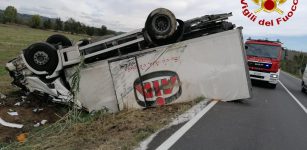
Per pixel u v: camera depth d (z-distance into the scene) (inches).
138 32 403.9
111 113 381.1
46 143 274.5
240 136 291.7
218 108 386.0
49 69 401.7
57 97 398.3
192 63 403.5
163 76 400.2
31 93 422.9
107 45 405.1
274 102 530.6
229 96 414.0
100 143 249.1
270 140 292.2
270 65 736.3
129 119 323.3
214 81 408.5
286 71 2497.5
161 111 364.2
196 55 403.5
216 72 407.2
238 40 404.8
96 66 398.9
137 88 398.9
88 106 397.4
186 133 280.5
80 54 400.5
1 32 2327.8
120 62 399.2
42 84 401.7
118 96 398.6
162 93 399.9
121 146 234.2
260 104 482.9
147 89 398.9
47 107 397.1
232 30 404.2
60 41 475.5
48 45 399.2
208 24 417.1
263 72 743.7
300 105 541.0
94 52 400.5
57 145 260.4
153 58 399.5
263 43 760.3
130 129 284.4
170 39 410.3
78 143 255.6
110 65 399.2
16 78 418.0
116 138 255.8
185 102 401.1
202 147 250.1
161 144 245.9
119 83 399.2
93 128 302.7
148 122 307.9
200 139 268.7
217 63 406.6
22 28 3302.2
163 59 400.2
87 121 341.7
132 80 399.2
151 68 399.9
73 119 341.4
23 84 414.9
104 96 399.2
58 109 396.8
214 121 331.0
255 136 298.8
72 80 396.5
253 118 369.7
